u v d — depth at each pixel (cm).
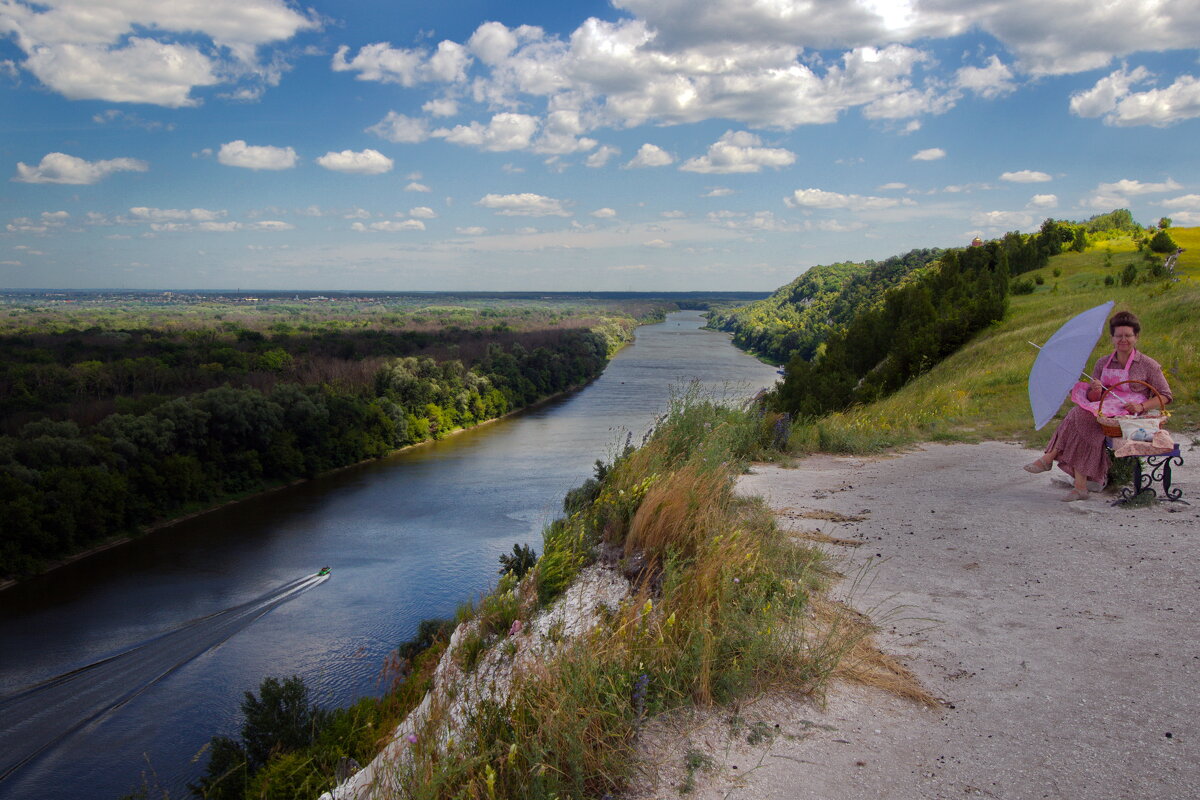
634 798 308
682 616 436
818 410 2245
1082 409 721
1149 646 407
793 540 641
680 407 1091
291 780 721
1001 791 293
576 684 358
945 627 457
